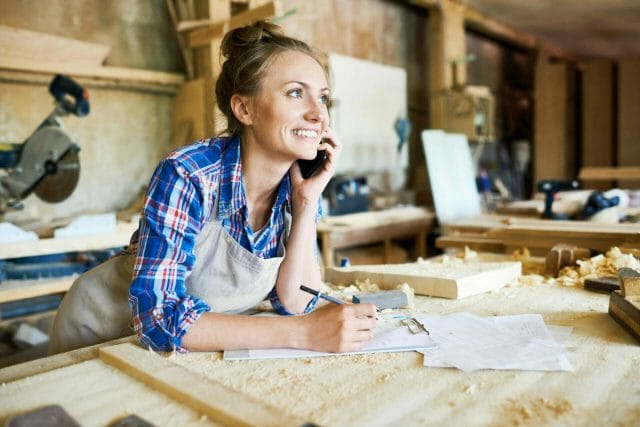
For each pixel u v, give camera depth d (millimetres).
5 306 2797
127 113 3789
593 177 4062
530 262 1850
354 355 1014
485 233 2260
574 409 770
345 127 4551
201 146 1186
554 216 2699
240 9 3939
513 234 2020
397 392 845
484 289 1492
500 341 1059
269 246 1349
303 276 1409
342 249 4441
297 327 1051
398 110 5176
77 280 1443
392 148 5125
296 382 896
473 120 5590
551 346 1021
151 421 759
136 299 1061
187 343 1037
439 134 4980
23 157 2898
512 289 1523
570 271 1657
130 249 1382
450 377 898
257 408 750
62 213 3494
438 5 5648
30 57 3184
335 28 5062
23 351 2900
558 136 7445
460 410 776
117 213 3488
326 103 1251
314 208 1354
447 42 5777
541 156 7562
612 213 2305
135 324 1059
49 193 3047
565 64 7391
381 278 1559
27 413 758
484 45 7445
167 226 1076
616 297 1191
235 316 1076
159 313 1040
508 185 7699
